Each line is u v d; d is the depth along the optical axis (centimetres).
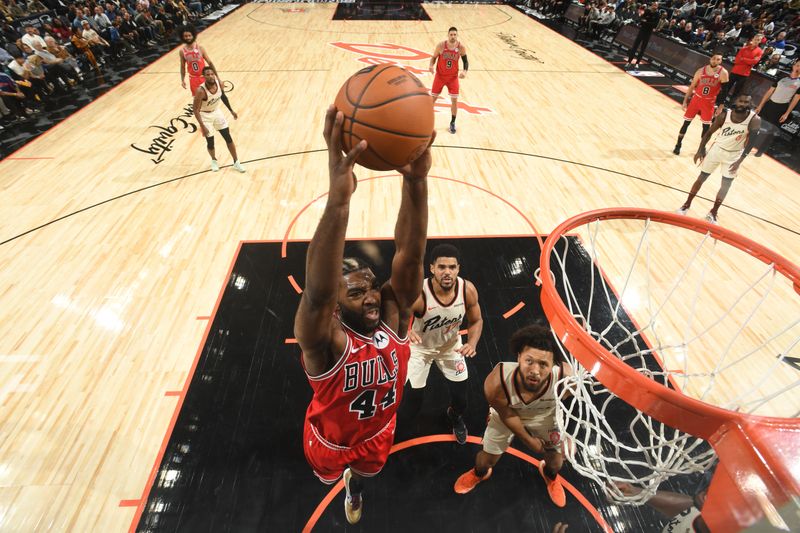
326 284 123
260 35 1322
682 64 1025
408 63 1080
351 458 203
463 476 287
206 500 277
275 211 543
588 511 275
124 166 637
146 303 413
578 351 170
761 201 584
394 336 172
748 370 356
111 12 1156
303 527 267
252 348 375
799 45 1088
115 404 329
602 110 850
